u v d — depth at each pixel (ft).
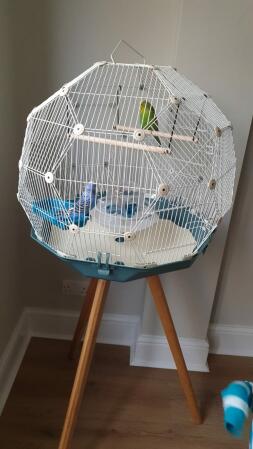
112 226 3.12
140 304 5.13
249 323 5.26
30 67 4.03
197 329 4.92
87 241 3.20
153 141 3.10
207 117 3.24
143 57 3.79
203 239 3.28
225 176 3.38
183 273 4.57
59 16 3.82
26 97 4.16
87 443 4.06
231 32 3.53
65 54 3.98
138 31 3.88
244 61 3.63
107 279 3.08
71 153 3.62
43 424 4.19
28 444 3.99
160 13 3.80
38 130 3.24
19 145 4.31
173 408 4.51
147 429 4.25
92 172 3.83
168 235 3.34
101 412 4.38
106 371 4.90
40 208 3.29
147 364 5.02
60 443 3.68
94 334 3.46
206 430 4.30
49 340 5.26
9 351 4.53
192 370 5.04
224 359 5.26
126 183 3.67
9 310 4.53
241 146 3.99
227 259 4.82
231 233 4.67
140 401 4.56
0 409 4.25
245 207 4.52
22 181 3.22
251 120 3.90
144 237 3.27
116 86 3.89
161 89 3.77
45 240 3.22
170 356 5.01
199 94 3.31
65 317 5.20
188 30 3.53
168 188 2.95
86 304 4.37
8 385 4.50
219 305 5.13
